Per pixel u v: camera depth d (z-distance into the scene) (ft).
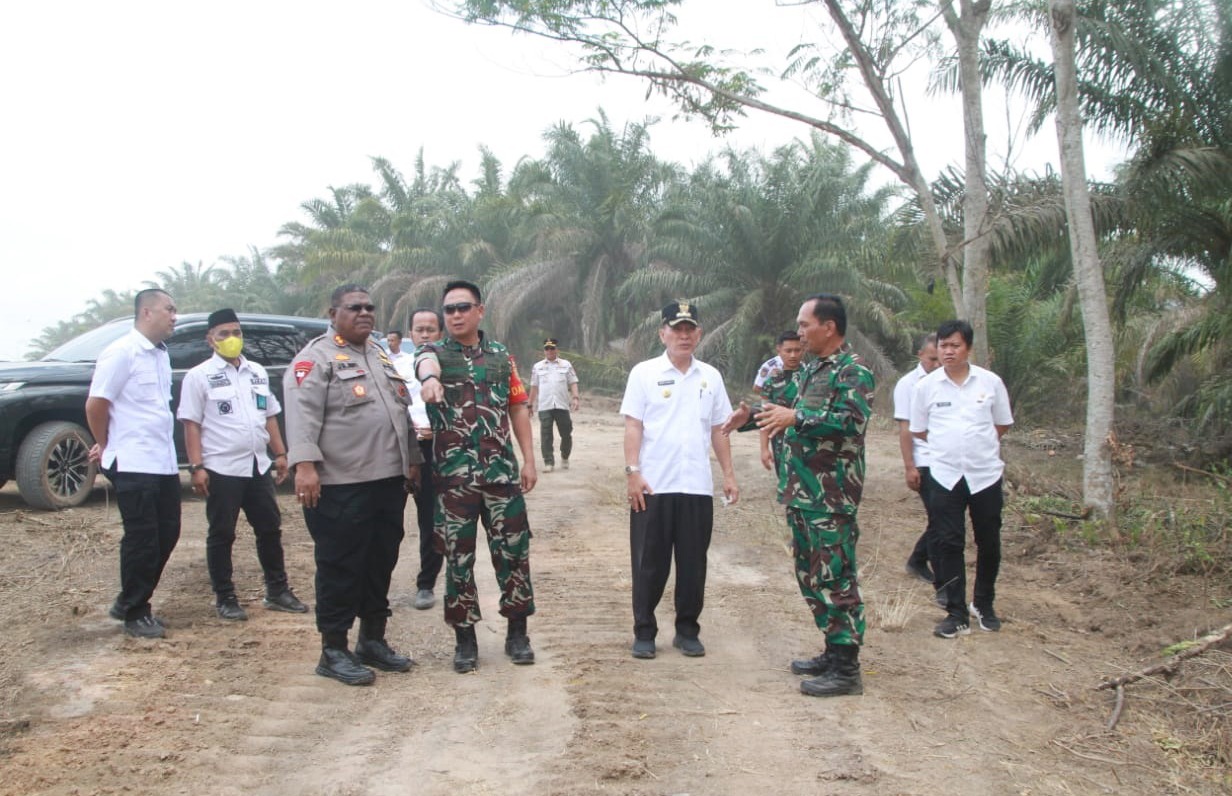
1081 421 53.26
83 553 21.21
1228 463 36.70
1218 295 42.37
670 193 87.40
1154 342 46.32
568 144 96.07
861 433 14.29
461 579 15.03
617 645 16.72
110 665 14.67
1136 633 17.24
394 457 14.74
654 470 16.08
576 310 97.25
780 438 16.34
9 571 19.58
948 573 17.34
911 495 31.30
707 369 16.55
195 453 17.24
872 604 19.31
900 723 13.33
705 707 13.74
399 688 14.40
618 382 84.53
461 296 15.01
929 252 37.42
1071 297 50.65
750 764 11.82
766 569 22.53
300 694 14.03
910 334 72.95
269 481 18.38
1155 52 34.65
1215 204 37.01
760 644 16.97
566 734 12.57
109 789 10.69
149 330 16.30
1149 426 47.24
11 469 24.81
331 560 14.53
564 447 39.45
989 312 54.75
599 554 23.91
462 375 15.10
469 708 13.58
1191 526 22.68
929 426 17.78
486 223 104.94
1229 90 35.22
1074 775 11.86
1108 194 37.63
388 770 11.54
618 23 28.76
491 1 27.73
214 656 15.49
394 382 15.20
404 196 125.90
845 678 14.28
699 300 77.10
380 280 104.99
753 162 79.05
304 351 14.69
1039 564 22.15
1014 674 15.40
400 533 15.25
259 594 19.62
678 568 16.25
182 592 19.22
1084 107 35.68
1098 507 24.64
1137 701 14.21
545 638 17.06
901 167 29.73
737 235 77.25
